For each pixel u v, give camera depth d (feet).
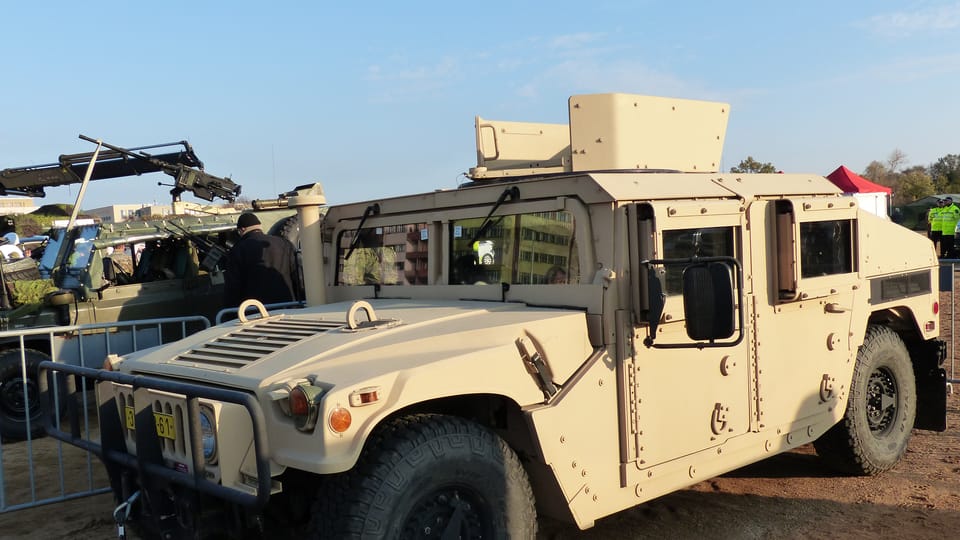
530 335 10.72
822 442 16.55
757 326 13.32
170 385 9.87
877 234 16.08
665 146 15.35
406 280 14.65
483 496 10.12
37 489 18.08
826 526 14.14
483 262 13.20
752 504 15.38
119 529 10.98
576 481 11.00
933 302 17.92
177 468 10.19
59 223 34.06
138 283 29.50
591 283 11.44
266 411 9.38
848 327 15.31
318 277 15.89
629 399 11.53
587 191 11.47
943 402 18.04
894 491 15.85
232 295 20.16
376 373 9.28
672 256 11.78
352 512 9.20
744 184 13.47
